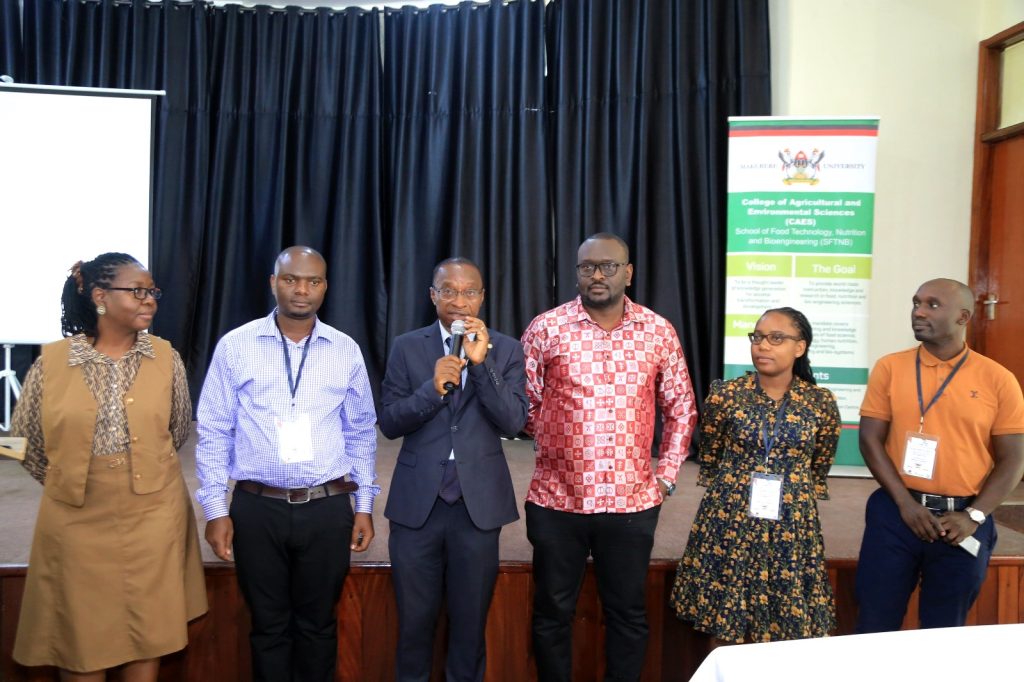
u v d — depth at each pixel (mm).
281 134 4898
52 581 1762
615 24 4520
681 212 4418
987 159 4180
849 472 3885
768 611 1931
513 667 2408
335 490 1938
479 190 4773
